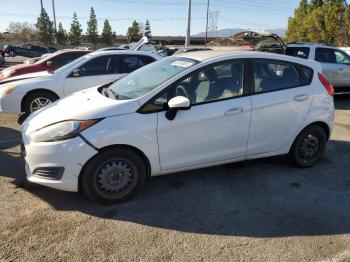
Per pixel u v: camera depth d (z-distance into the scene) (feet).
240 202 13.41
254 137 14.83
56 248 10.43
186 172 15.89
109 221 11.90
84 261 9.91
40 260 9.89
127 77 15.93
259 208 12.99
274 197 13.84
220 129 13.93
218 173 15.90
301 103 15.60
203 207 12.96
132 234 11.21
